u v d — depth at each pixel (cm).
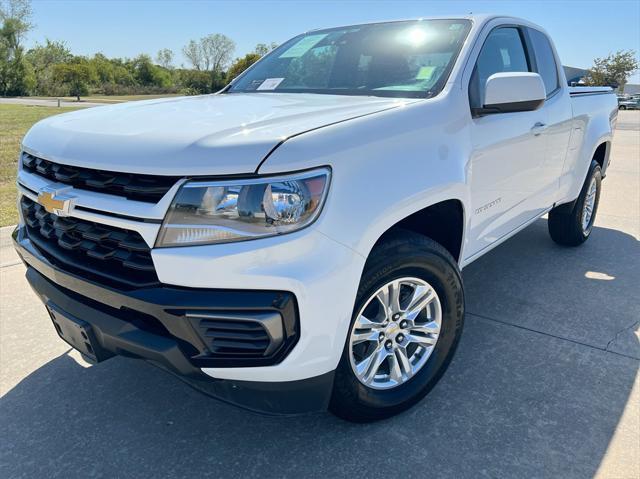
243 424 247
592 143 438
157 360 193
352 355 217
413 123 230
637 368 286
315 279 185
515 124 305
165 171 181
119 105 292
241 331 185
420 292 238
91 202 198
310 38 371
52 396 270
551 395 262
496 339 319
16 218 585
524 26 353
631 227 564
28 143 249
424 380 250
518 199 332
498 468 215
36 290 241
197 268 179
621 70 6250
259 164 178
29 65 6850
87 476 217
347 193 194
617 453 222
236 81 367
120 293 192
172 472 218
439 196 233
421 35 310
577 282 408
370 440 233
